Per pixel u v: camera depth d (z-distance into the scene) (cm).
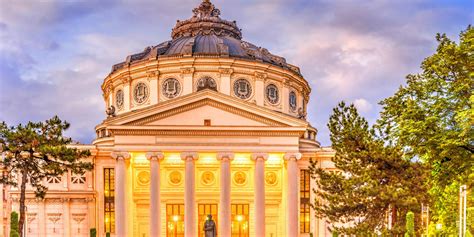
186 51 6988
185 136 5706
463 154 2988
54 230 6241
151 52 7356
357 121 3747
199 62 6944
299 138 6069
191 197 5622
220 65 6975
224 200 5625
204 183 6234
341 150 3706
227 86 6950
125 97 7300
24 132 4300
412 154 3164
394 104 3225
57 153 4312
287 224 5756
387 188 3397
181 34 8225
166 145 5672
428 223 6122
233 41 7700
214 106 5822
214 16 8269
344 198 3650
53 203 6281
